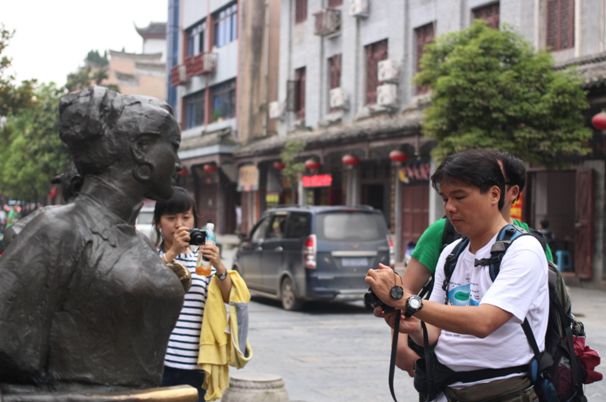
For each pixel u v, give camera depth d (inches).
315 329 367.9
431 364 103.7
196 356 140.0
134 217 79.4
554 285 104.4
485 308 92.9
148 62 1879.9
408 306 92.1
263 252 480.1
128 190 77.9
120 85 1750.7
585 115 499.2
